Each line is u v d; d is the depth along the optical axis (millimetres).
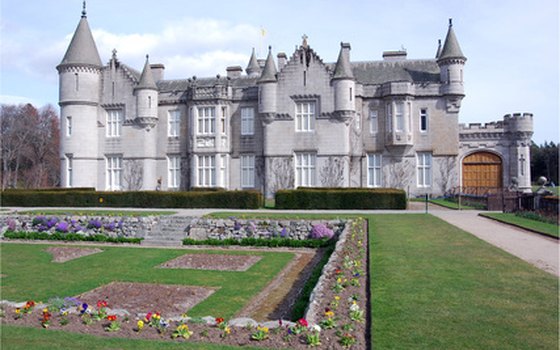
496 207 25516
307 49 36312
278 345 6660
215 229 21562
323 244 19703
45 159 75438
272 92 36250
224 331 7133
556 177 72312
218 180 37875
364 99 37781
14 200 33438
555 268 10805
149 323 7770
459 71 36438
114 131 40438
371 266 11094
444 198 36156
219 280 13281
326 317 7277
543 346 6281
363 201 27406
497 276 10023
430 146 36875
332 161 35531
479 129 40094
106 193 31734
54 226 23391
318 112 35906
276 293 11766
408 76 38906
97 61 40250
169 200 30281
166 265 15773
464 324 7105
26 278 13797
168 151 39938
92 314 8289
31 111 72188
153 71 44750
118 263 16156
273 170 36375
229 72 43281
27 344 6988
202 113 38594
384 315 7520
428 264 11289
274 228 20859
